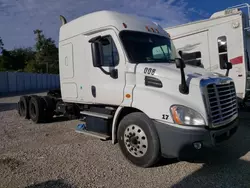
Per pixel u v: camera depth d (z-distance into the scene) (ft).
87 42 18.20
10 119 30.78
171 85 13.28
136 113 14.21
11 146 18.26
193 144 11.94
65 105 24.93
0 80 96.43
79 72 19.38
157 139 12.99
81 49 18.89
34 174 13.09
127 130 14.43
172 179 12.21
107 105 17.40
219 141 13.01
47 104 27.04
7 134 22.18
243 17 25.29
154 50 16.92
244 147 16.81
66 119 29.53
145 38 16.92
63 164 14.42
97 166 14.03
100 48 16.21
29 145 18.48
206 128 12.25
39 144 18.70
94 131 17.61
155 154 13.03
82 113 18.74
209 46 27.30
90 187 11.56
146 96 13.69
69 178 12.53
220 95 13.46
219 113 13.10
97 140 19.36
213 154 15.56
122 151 14.84
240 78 25.22
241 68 25.11
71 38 20.04
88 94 18.49
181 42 29.73
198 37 28.19
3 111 38.91
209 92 12.68
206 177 12.35
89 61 18.06
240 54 25.09
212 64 27.14
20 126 25.94
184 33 29.40
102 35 16.79
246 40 26.12
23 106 31.53
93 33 17.63
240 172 12.82
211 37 27.09
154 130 13.07
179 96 12.92
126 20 16.84
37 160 15.15
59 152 16.58
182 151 12.07
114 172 13.17
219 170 13.15
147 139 13.32
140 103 13.91
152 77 14.03
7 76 100.12
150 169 13.50
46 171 13.46
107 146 17.71
